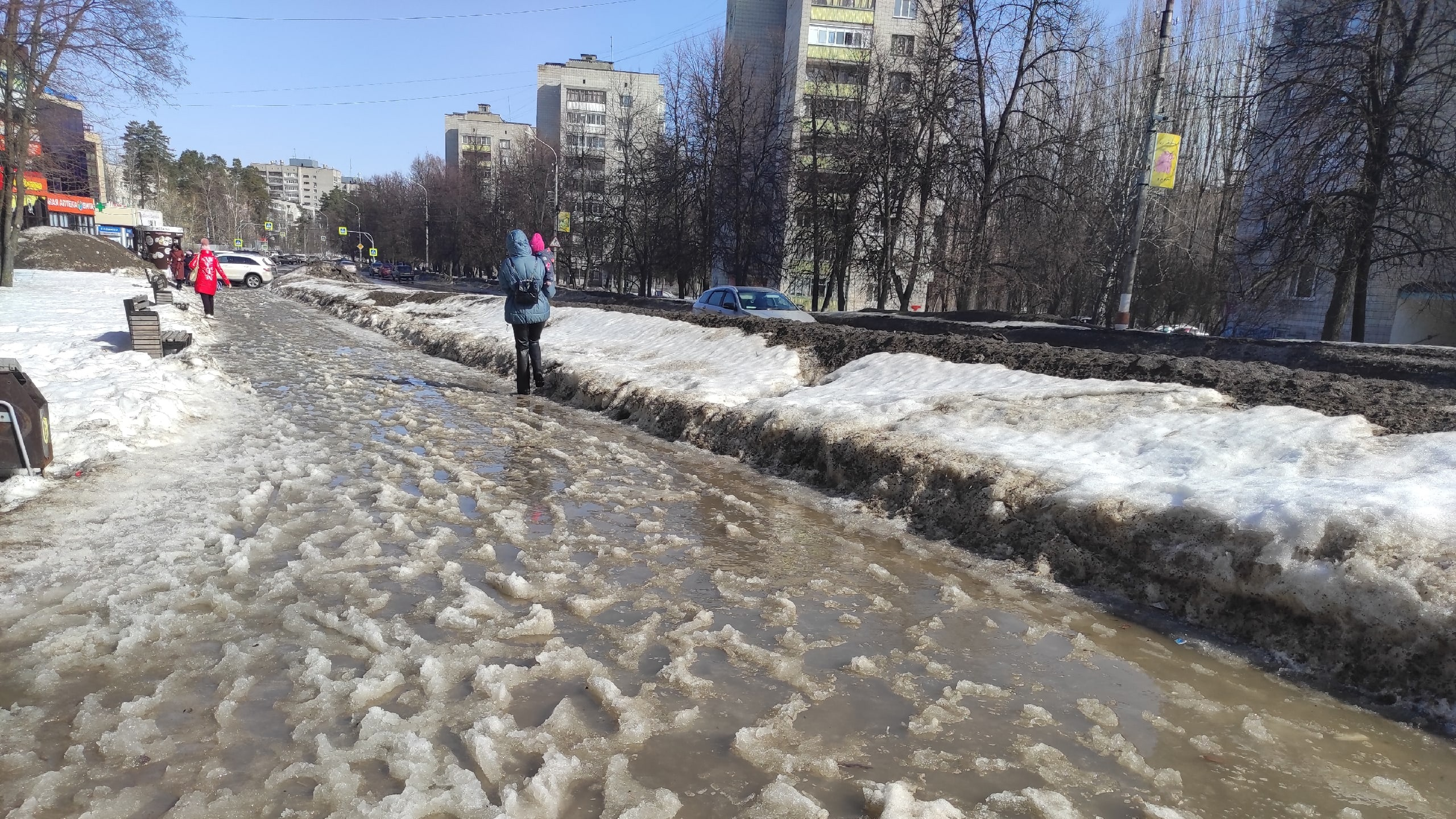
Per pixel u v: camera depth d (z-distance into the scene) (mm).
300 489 5914
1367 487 4328
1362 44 15461
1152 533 4707
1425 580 3584
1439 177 15219
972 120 25750
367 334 21719
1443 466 4562
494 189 72750
